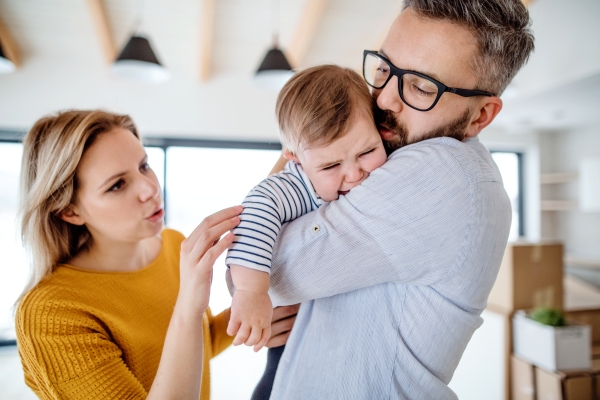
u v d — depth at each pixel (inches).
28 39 173.6
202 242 27.2
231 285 29.3
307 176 32.0
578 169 239.8
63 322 32.4
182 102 201.8
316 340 31.2
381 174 27.9
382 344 29.2
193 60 195.8
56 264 37.5
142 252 43.8
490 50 29.1
